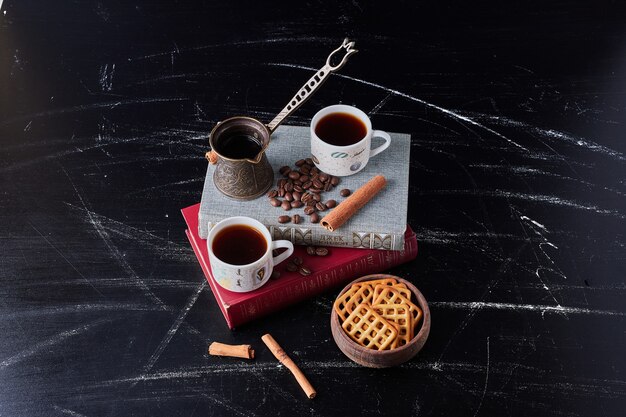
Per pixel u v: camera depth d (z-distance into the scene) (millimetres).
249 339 1003
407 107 1214
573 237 1090
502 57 1274
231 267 954
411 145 1175
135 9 1327
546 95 1233
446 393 965
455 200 1121
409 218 1103
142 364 984
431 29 1304
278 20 1314
